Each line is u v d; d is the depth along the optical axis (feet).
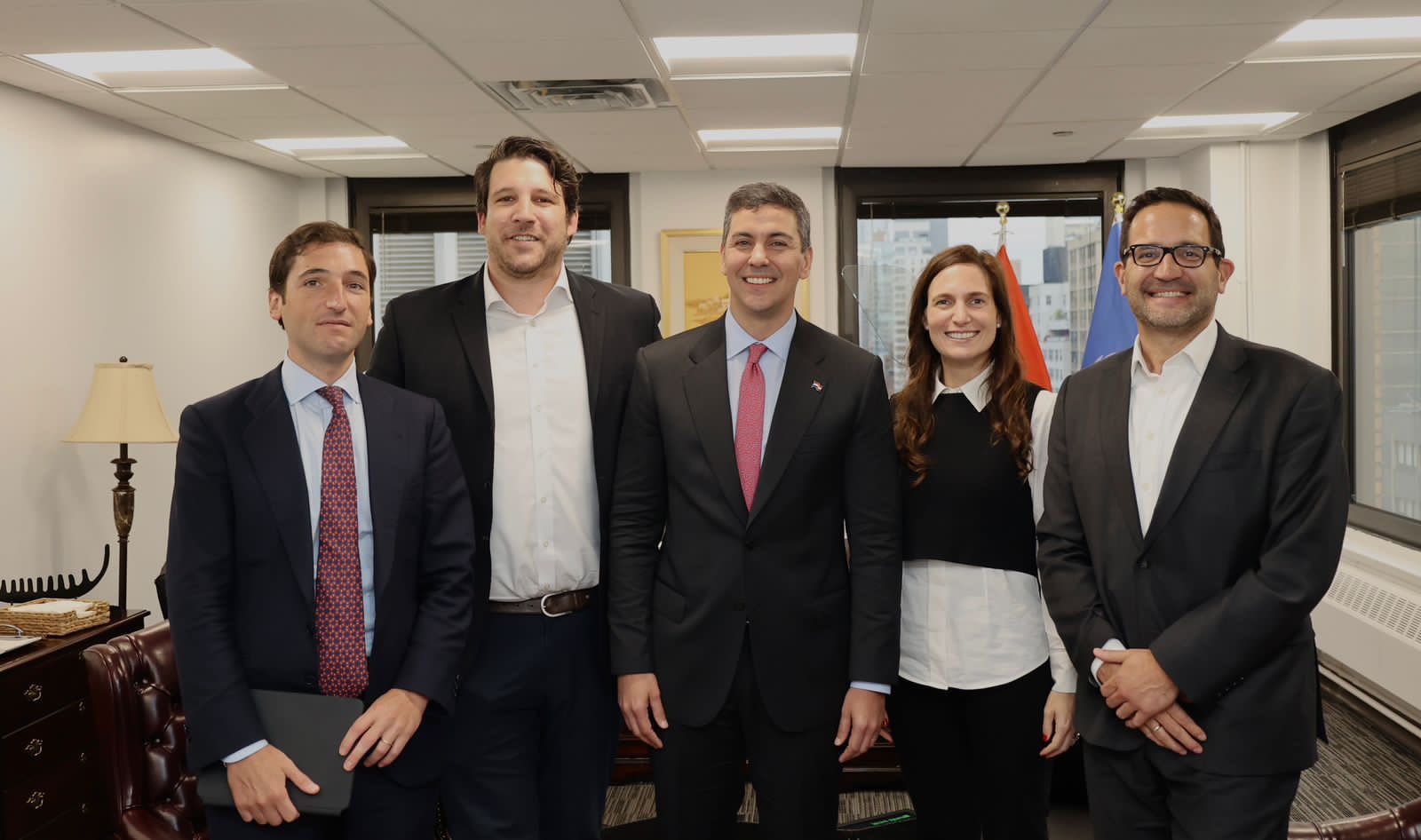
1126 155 22.41
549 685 7.49
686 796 6.90
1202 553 6.24
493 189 7.30
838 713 6.95
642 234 23.88
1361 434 20.27
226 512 6.42
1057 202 23.75
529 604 7.45
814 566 6.93
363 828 6.50
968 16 13.30
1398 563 17.01
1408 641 15.20
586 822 7.69
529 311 7.63
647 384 7.18
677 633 6.89
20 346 15.70
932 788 7.84
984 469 7.63
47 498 16.11
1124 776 6.45
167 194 19.33
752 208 6.84
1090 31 13.93
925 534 7.68
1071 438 6.97
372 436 6.64
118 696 7.17
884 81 16.22
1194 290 6.42
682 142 20.53
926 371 8.03
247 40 13.87
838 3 12.75
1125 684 6.20
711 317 23.70
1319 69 15.96
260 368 22.48
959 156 22.34
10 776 11.13
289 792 6.06
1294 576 5.93
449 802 7.43
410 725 6.38
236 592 6.46
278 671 6.34
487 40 14.03
